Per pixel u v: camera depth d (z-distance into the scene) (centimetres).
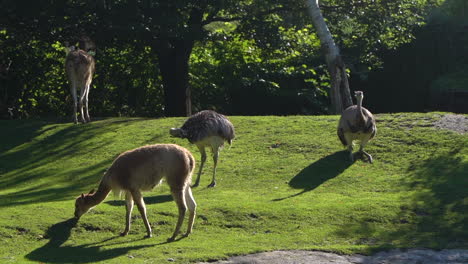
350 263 741
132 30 1730
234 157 1335
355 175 1172
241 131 1505
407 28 2166
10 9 1717
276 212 935
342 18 2120
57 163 1372
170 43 2034
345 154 1297
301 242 827
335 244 819
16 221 887
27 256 781
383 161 1246
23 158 1414
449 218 909
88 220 897
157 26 1773
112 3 1761
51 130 1598
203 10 1955
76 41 1830
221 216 926
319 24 1812
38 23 1770
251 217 923
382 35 2162
